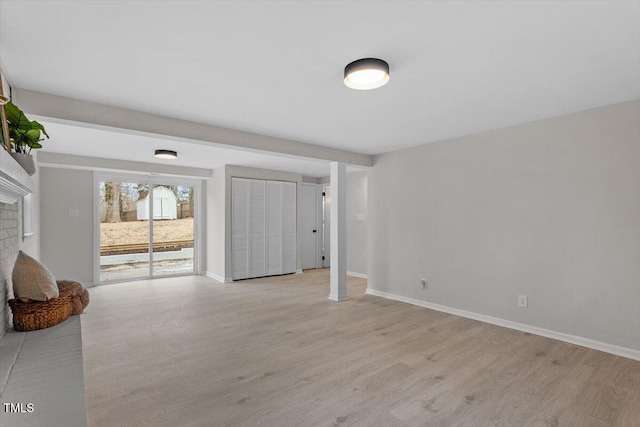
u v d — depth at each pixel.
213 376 2.54
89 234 5.82
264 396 2.27
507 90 2.69
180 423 1.97
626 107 2.96
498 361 2.84
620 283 2.99
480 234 3.97
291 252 7.29
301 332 3.53
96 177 5.90
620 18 1.73
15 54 2.06
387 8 1.65
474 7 1.64
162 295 5.19
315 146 4.57
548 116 3.36
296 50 2.05
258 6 1.62
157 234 6.63
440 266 4.37
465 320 3.96
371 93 2.74
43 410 1.14
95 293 5.30
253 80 2.47
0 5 1.58
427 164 4.53
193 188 7.07
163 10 1.65
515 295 3.66
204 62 2.20
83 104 2.82
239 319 3.97
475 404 2.20
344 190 4.96
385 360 2.85
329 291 5.50
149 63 2.20
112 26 1.78
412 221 4.71
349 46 2.01
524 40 1.95
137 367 2.69
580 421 2.02
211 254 6.87
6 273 2.06
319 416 2.05
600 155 3.10
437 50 2.06
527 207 3.58
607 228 3.06
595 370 2.68
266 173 6.90
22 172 1.62
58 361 1.55
